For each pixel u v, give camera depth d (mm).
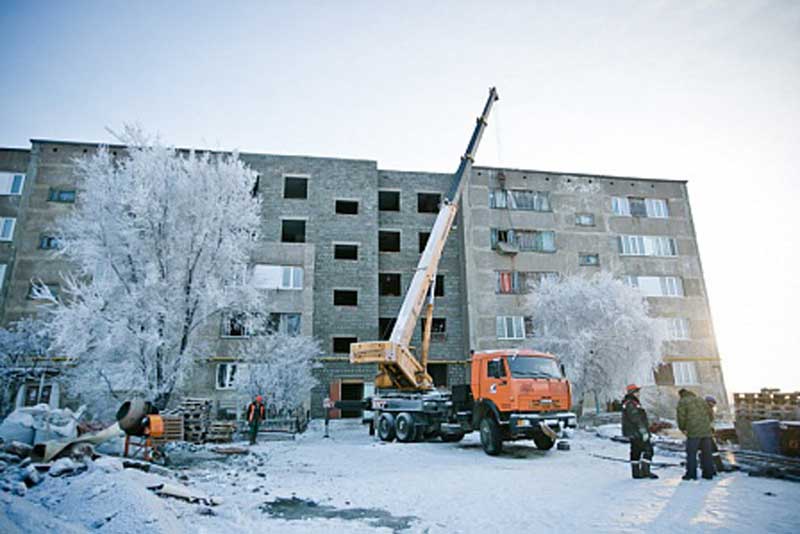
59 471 6988
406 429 17188
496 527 6289
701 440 8945
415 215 37250
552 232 35562
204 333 27078
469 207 35156
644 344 23625
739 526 5902
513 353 14016
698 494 7613
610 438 16844
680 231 37062
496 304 33438
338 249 36250
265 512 7168
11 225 30438
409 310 18578
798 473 8758
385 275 38719
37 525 4887
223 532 5855
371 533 6070
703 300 35531
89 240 16688
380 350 17734
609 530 5949
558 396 13797
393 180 37656
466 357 33438
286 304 29891
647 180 37875
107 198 16891
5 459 7414
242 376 23781
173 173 17750
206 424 17422
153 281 16234
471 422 15156
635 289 25656
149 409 10852
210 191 18312
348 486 9141
